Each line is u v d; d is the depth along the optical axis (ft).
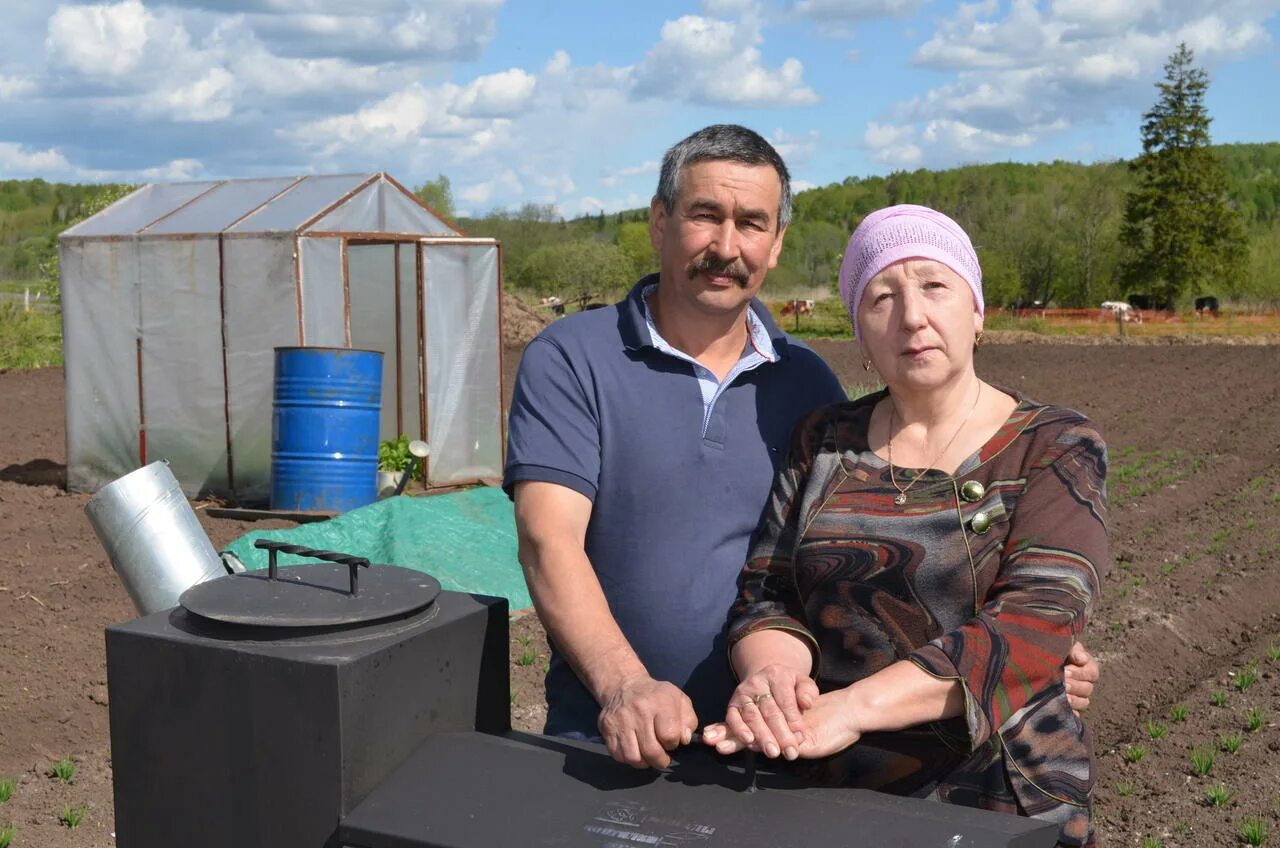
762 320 8.77
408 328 36.83
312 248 32.71
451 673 6.48
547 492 7.95
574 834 5.44
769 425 8.50
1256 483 39.01
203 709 6.05
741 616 7.21
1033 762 6.55
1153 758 18.79
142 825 6.34
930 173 362.53
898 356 6.92
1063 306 192.54
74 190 419.74
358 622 6.08
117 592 24.84
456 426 36.45
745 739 5.81
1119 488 38.75
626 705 6.08
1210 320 141.79
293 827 5.86
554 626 7.36
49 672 20.10
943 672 5.98
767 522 7.56
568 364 8.26
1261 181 361.30
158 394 34.42
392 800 5.80
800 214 368.68
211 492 34.17
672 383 8.33
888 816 5.36
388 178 35.12
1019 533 6.60
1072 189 199.31
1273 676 22.00
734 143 8.22
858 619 6.88
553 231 232.73
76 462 35.60
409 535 25.35
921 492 6.91
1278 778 17.63
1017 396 7.24
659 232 8.66
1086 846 6.55
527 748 6.21
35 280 196.54
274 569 6.83
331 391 30.12
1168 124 190.70
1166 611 25.48
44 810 15.47
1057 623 6.17
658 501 8.23
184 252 33.50
